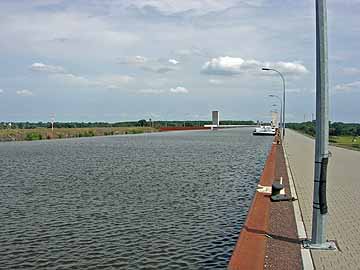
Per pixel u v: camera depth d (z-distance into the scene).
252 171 28.52
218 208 16.41
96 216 15.19
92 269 10.20
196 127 195.62
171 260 10.68
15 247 11.86
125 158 39.22
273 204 14.29
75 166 32.16
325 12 9.48
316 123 9.59
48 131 94.19
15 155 43.22
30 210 16.28
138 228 13.58
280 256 8.57
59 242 12.24
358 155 36.81
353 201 14.95
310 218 12.12
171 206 16.77
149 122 173.50
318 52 9.55
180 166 31.84
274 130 103.88
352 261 8.31
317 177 9.47
